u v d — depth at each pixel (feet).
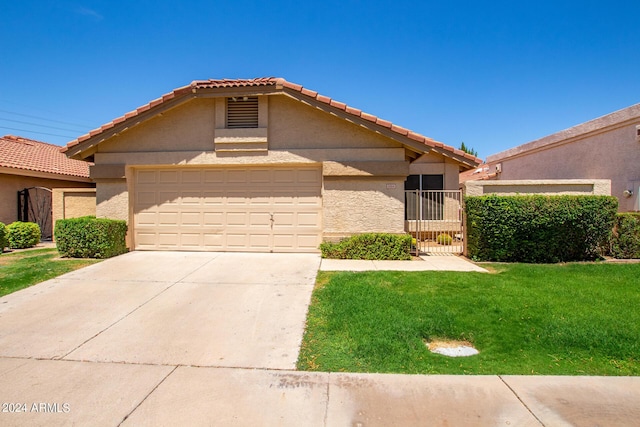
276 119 32.32
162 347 14.84
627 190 38.04
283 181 33.19
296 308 19.01
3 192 46.29
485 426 9.98
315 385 12.01
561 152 47.78
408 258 30.86
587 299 19.51
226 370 13.04
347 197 31.89
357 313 17.69
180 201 33.99
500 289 21.45
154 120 33.30
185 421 10.19
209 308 19.15
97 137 32.60
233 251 33.53
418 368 13.03
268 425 10.03
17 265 28.55
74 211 40.29
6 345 15.02
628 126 37.99
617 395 11.31
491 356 13.79
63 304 19.79
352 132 31.86
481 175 69.77
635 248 30.96
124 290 22.13
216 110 32.48
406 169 31.32
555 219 29.07
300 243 33.09
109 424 10.08
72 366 13.33
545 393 11.44
